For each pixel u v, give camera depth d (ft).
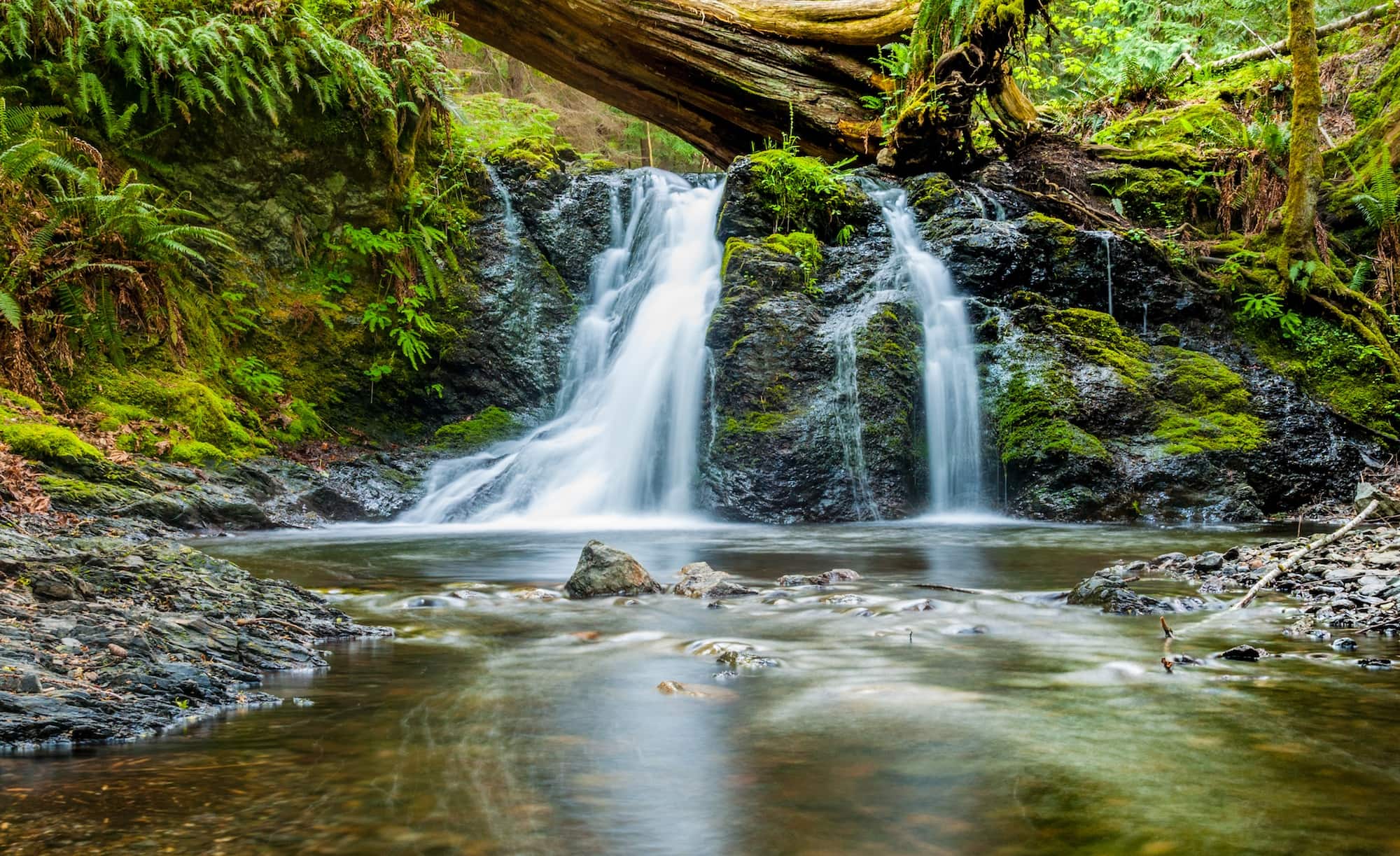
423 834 5.60
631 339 36.58
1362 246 39.91
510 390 37.06
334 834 5.57
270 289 34.04
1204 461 31.09
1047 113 49.26
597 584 15.23
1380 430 34.19
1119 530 27.32
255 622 11.44
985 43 38.32
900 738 7.59
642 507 33.32
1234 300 37.11
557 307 38.83
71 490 22.16
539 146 43.19
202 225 32.78
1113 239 36.40
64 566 11.79
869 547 22.72
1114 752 7.23
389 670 10.05
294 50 33.47
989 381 33.30
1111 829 5.75
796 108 43.32
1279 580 15.51
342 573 18.15
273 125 33.83
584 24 42.65
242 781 6.50
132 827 5.64
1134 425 32.60
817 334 33.22
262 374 32.19
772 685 9.36
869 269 35.68
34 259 25.64
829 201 37.37
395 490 31.09
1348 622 12.25
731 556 20.97
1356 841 5.54
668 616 13.37
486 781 6.56
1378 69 44.57
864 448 31.48
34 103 29.14
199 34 30.48
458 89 41.96
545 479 33.40
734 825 5.81
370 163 35.96
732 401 32.14
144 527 22.47
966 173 41.83
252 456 29.45
